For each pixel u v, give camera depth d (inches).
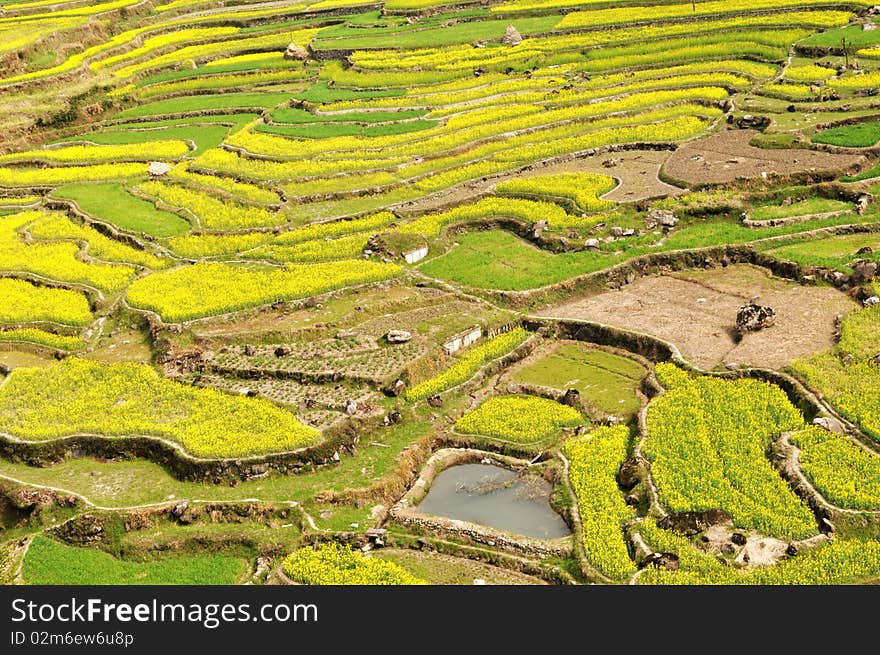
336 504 1163.9
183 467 1239.5
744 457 1138.0
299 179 2126.0
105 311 1688.0
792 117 2137.1
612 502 1112.2
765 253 1620.3
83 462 1309.1
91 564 1125.7
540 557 1055.6
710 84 2459.4
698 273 1627.7
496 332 1523.1
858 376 1244.5
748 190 1835.6
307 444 1241.4
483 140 2257.6
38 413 1389.0
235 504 1167.6
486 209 1887.3
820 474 1078.4
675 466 1134.4
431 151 2210.9
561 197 1907.0
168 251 1887.3
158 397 1395.2
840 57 2463.1
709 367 1330.0
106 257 1898.4
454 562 1072.2
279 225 1934.1
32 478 1277.1
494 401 1360.7
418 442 1279.5
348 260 1752.0
